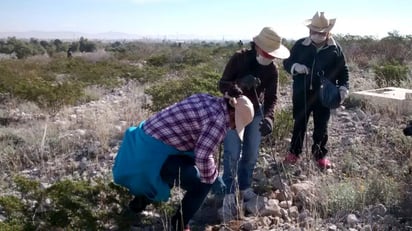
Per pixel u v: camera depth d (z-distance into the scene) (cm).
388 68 852
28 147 520
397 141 477
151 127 297
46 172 452
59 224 284
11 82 848
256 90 345
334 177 395
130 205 324
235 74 346
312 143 484
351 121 578
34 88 793
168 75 1334
